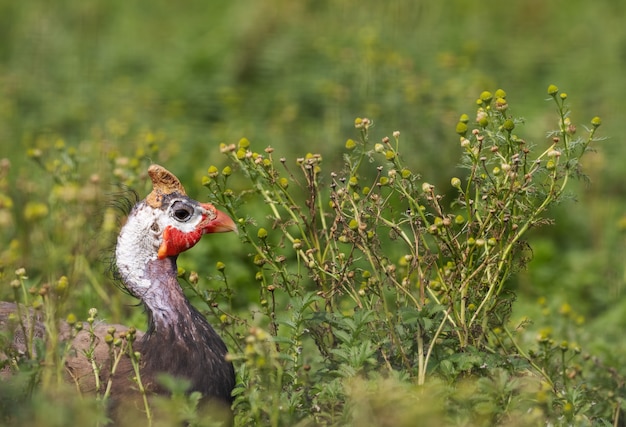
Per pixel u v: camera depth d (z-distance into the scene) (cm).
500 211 905
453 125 1639
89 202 1149
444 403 844
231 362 924
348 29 2288
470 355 893
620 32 2458
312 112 1883
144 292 923
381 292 920
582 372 1085
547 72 2212
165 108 1958
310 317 938
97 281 1155
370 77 1855
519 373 941
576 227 1625
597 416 992
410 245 941
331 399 864
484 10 2605
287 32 2250
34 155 1286
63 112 1894
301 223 1018
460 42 2328
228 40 2269
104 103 1977
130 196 1077
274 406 832
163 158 1436
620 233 1530
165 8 2738
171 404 808
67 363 916
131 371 906
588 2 2703
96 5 2677
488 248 913
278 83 2019
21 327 934
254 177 971
